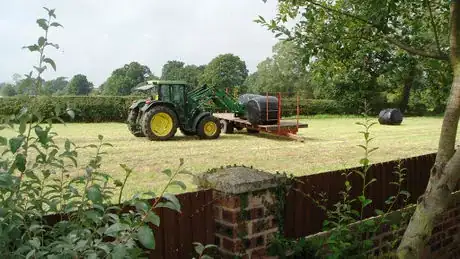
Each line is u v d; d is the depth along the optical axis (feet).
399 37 12.30
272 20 12.05
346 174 12.99
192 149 42.83
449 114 9.73
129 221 6.18
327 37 11.88
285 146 46.57
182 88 51.34
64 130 62.64
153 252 9.11
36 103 6.72
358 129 73.05
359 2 12.10
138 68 234.17
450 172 9.32
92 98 80.94
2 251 5.83
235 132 61.98
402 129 74.23
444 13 12.94
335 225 11.74
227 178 9.80
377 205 14.29
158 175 28.43
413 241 9.62
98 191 6.57
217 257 10.02
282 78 182.39
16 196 6.41
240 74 230.07
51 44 6.74
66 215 7.72
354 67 13.10
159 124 49.26
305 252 10.90
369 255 12.75
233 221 9.59
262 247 10.12
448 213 15.65
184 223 9.58
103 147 42.65
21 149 7.04
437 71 13.12
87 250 5.76
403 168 14.28
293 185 11.38
